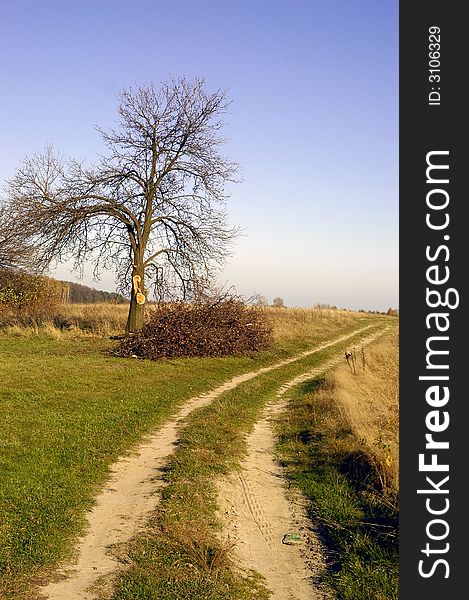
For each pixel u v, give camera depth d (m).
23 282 35.88
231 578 6.74
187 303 26.89
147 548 7.14
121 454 11.22
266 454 12.42
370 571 7.20
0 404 13.80
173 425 13.90
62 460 10.30
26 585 6.14
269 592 6.72
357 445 11.66
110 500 8.84
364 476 10.49
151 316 25.58
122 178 28.41
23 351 24.23
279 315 44.00
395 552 7.64
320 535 8.45
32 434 11.51
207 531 7.89
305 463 11.67
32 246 27.81
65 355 23.67
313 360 27.66
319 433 13.59
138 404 15.34
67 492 8.81
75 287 59.75
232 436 13.16
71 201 27.41
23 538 7.12
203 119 28.53
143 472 10.27
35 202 27.70
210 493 9.34
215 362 24.48
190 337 24.84
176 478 9.80
